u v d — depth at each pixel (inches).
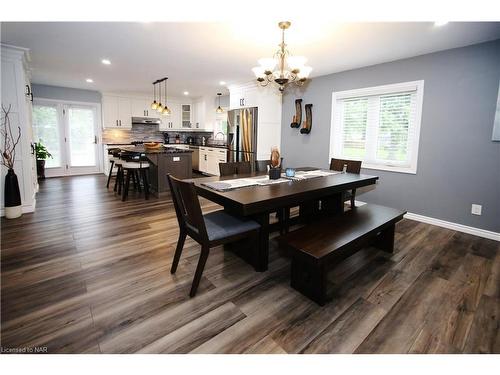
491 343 61.4
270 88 207.5
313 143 193.6
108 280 85.4
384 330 65.5
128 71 184.2
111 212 156.3
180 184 75.7
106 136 295.7
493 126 118.0
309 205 131.3
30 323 65.7
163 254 104.1
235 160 231.0
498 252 108.0
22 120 143.9
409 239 121.0
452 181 132.3
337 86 175.3
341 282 86.4
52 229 127.3
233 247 105.3
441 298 78.2
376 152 162.6
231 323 67.4
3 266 92.6
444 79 130.3
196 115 323.3
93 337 61.8
